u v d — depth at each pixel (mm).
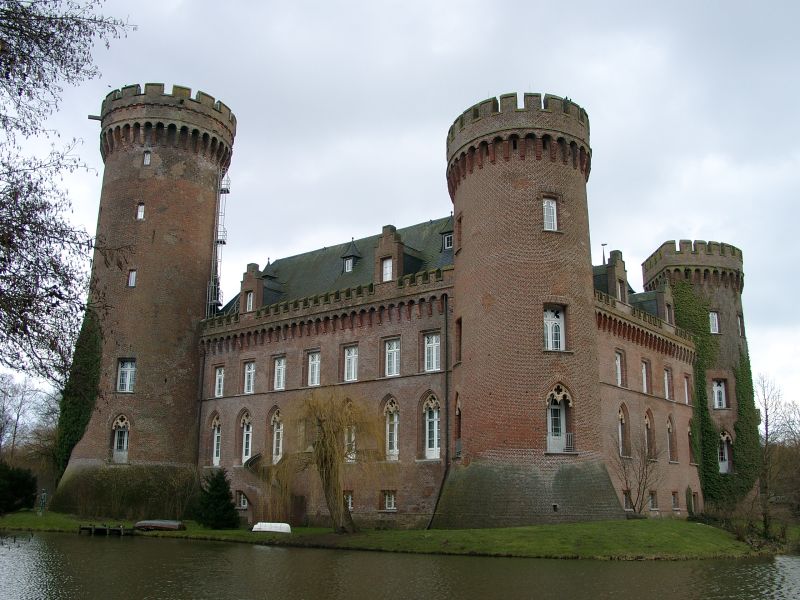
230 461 52656
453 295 42719
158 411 53094
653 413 50844
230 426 53344
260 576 22906
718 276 59812
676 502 51750
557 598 18453
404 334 45062
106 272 54594
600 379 45000
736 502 55156
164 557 28609
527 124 39281
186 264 55875
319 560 27312
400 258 46562
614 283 48406
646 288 63906
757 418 58688
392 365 45719
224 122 59062
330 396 37469
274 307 52312
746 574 24531
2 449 96438
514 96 39812
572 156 39906
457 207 42312
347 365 47969
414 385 43781
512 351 36812
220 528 43750
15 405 90812
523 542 29594
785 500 61781
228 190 62094
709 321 59062
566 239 38625
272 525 40781
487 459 36188
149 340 53625
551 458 35281
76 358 16516
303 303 50625
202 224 57250
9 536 39094
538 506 34125
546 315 38062
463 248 40812
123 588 20609
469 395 38312
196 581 21922
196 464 54531
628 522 33656
